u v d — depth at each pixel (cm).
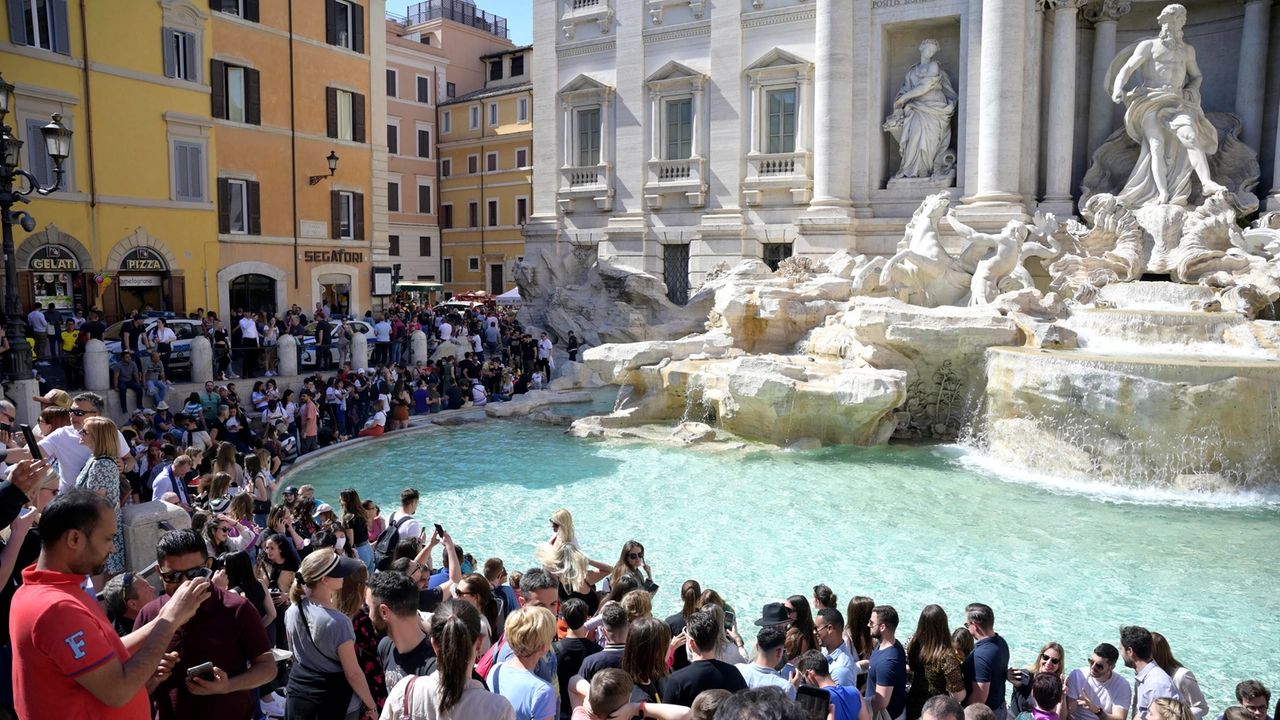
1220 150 2888
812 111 3403
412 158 6219
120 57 2833
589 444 2333
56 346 2389
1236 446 1852
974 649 791
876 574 1390
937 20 3152
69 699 452
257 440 1889
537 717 592
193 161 3069
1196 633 1180
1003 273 2614
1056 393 1978
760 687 372
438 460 2158
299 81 3431
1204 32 3048
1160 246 2673
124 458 1230
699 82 3625
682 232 3738
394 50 6000
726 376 2356
